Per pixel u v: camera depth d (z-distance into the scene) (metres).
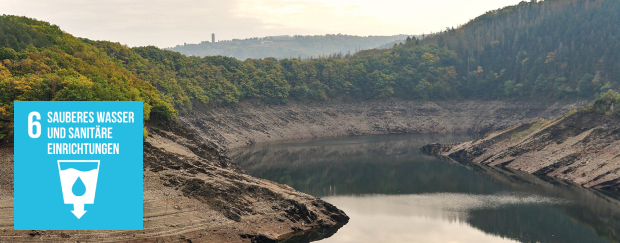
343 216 88.75
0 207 66.25
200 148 114.69
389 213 95.62
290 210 82.12
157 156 90.44
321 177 136.25
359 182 129.25
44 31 156.25
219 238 70.75
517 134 163.75
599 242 78.12
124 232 65.88
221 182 83.50
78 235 63.31
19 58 120.12
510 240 79.38
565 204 102.94
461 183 127.69
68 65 129.75
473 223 88.62
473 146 173.88
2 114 88.38
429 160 171.00
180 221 71.75
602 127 135.88
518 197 110.50
